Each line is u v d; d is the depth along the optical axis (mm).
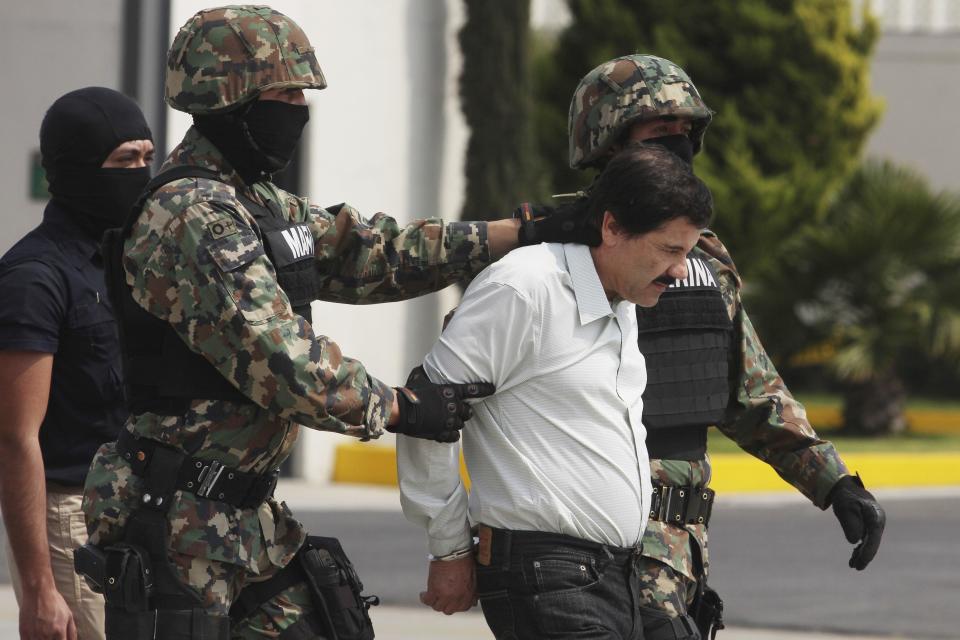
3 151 41188
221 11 12023
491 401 12305
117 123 13992
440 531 12430
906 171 68562
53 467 14008
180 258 11289
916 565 33688
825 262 65375
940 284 65938
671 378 13664
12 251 13922
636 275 12133
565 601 12125
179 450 11617
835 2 58750
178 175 11641
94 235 14164
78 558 11836
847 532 14008
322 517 37781
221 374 11508
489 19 46844
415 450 12328
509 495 12234
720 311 14016
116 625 11578
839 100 59281
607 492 12250
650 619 13375
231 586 11859
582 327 12195
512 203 47094
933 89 89188
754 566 33094
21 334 13367
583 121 14141
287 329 11266
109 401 14102
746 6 57750
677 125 14062
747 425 14648
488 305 12094
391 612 26391
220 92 11844
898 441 63125
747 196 58531
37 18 40844
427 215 46406
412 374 12461
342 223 13211
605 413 12266
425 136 46219
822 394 85562
